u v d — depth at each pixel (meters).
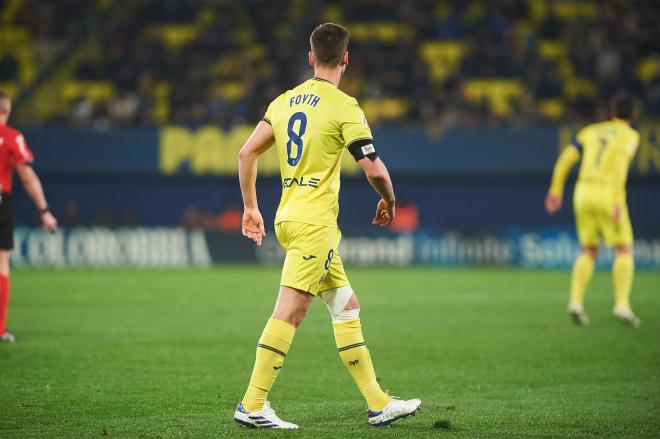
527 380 26.58
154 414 21.02
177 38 109.25
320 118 19.28
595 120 86.75
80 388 24.23
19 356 29.41
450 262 84.06
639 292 57.88
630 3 107.12
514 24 106.75
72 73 103.56
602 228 40.38
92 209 89.94
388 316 43.69
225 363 28.88
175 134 88.00
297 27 104.38
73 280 64.12
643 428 19.91
